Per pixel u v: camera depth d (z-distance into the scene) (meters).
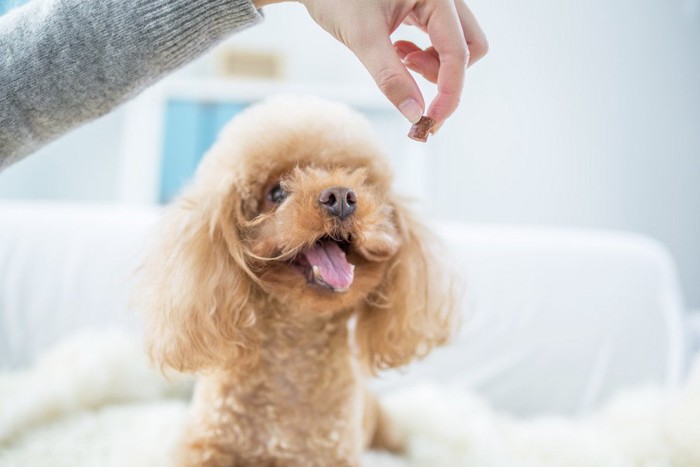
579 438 1.13
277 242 0.76
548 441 1.13
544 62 2.50
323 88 2.56
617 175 2.45
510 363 1.36
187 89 2.51
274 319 0.87
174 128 2.50
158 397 1.30
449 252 1.04
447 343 1.03
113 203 2.51
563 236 1.51
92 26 0.55
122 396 1.24
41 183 2.48
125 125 2.53
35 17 0.57
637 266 1.42
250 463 0.87
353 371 0.94
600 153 2.46
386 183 0.92
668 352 1.35
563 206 2.46
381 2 0.50
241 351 0.85
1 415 1.08
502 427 1.22
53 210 1.50
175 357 0.83
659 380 1.33
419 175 2.46
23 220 1.43
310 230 0.73
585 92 2.49
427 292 0.98
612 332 1.36
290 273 0.79
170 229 0.89
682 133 2.44
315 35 2.62
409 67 0.58
